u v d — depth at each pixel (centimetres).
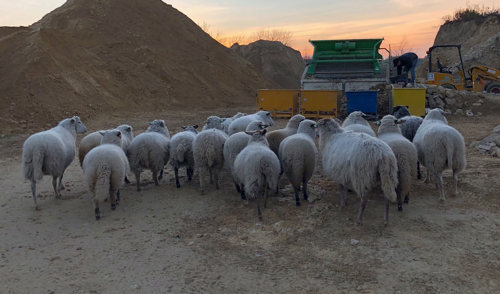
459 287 475
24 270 560
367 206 741
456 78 2459
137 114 2303
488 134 1377
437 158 726
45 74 2183
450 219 665
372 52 1908
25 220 745
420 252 562
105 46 2831
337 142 708
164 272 543
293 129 914
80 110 2089
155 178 924
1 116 1852
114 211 779
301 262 554
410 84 1966
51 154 796
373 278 504
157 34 3234
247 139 812
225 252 594
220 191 880
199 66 3203
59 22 2962
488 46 3475
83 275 542
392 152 616
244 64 3775
